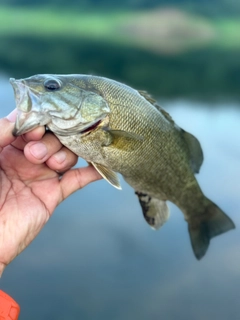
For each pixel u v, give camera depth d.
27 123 0.24
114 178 0.27
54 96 0.24
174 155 0.29
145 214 0.30
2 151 0.26
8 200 0.25
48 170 0.26
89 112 0.25
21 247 0.24
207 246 0.32
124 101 0.26
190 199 0.31
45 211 0.25
